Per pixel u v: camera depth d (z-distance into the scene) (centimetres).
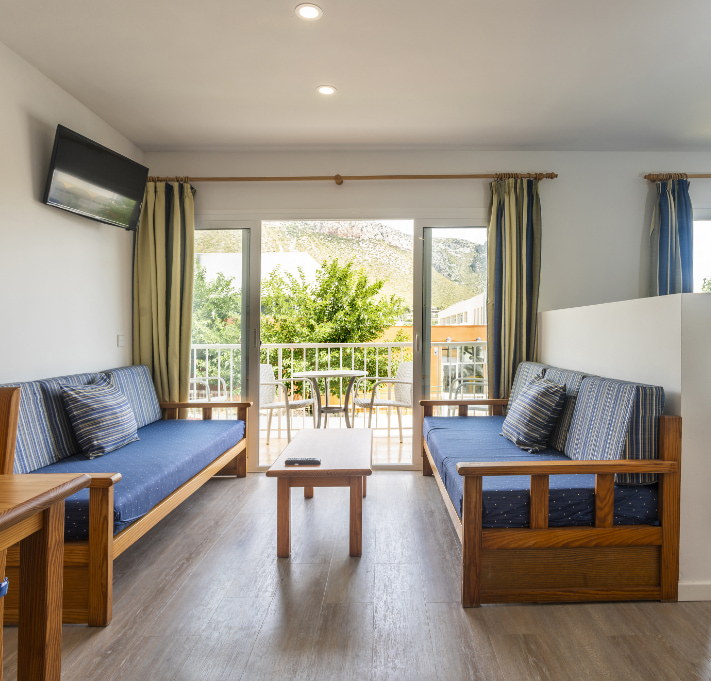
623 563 213
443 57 269
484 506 211
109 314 362
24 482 124
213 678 163
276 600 212
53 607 124
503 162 399
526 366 373
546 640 185
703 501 213
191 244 398
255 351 409
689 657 175
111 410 291
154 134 371
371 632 189
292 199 405
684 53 264
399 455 454
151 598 213
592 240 398
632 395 218
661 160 397
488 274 397
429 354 409
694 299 212
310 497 342
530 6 225
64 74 286
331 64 276
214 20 236
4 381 257
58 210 301
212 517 307
